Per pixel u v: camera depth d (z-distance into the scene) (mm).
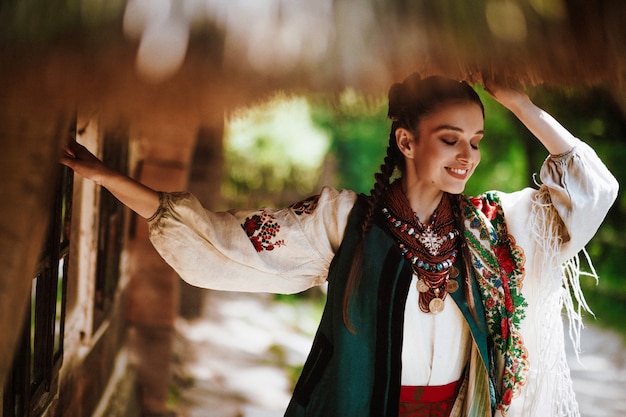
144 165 7934
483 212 2900
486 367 2783
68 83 1982
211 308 12070
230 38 2004
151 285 8172
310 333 11422
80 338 5293
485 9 2131
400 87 2822
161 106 3023
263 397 8281
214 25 1989
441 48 2158
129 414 7070
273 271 2824
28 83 1957
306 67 2080
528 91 2875
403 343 2781
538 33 2197
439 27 2121
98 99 2104
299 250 2848
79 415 5137
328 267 2893
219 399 8086
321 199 2861
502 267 2861
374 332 2742
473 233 2852
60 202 3650
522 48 2211
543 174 2898
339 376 2744
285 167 14680
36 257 1968
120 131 5180
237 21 2000
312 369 2826
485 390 2816
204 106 3111
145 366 7898
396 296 2748
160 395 7766
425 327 2787
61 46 1947
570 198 2824
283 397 8352
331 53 2076
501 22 2152
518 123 12867
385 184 2834
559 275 2895
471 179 12883
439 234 2814
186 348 9727
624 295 11672
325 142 14609
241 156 14586
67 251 4191
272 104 3273
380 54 2113
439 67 2572
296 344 10703
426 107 2764
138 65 1989
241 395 8273
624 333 10625
